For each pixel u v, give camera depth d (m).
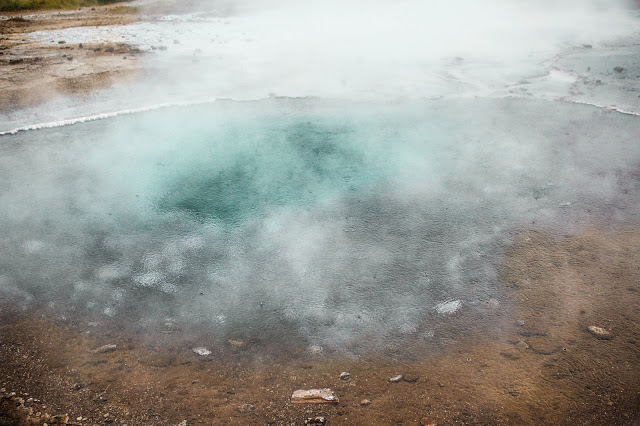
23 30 15.67
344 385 3.37
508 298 4.14
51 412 3.20
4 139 7.34
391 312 4.03
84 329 3.93
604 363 3.48
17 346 3.75
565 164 6.29
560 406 3.18
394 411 3.16
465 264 4.56
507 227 5.08
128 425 3.10
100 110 8.45
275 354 3.65
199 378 3.46
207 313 4.07
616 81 9.45
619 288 4.19
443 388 3.33
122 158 6.70
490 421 3.08
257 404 3.23
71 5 21.91
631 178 5.91
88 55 11.87
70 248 4.89
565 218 5.19
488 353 3.62
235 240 4.98
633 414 3.13
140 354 3.68
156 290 4.35
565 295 4.15
